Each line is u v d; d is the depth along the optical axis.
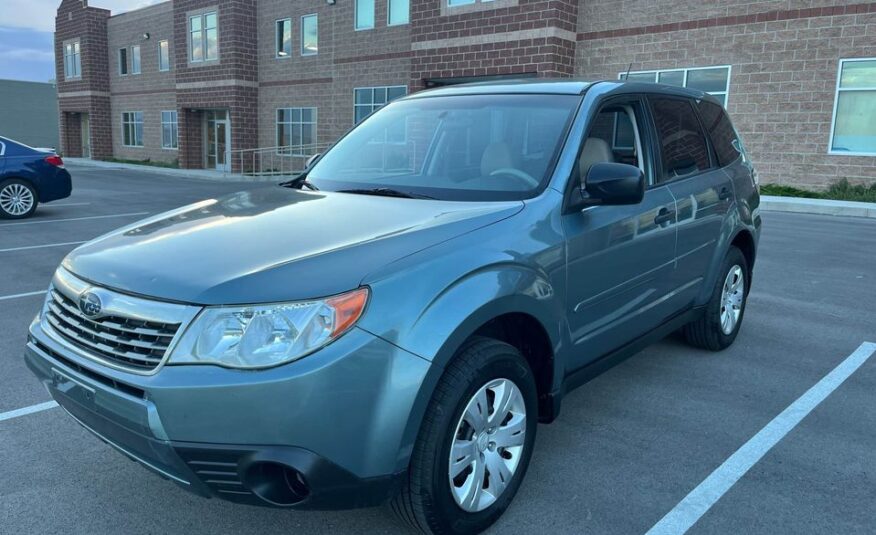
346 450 2.40
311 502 2.44
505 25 18.25
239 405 2.31
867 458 3.62
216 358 2.35
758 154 16.06
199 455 2.37
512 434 3.00
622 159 4.02
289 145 28.12
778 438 3.85
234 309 2.38
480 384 2.75
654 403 4.33
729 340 5.31
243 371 2.33
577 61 18.36
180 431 2.36
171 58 33.22
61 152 41.22
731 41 16.03
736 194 5.09
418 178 3.67
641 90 4.22
